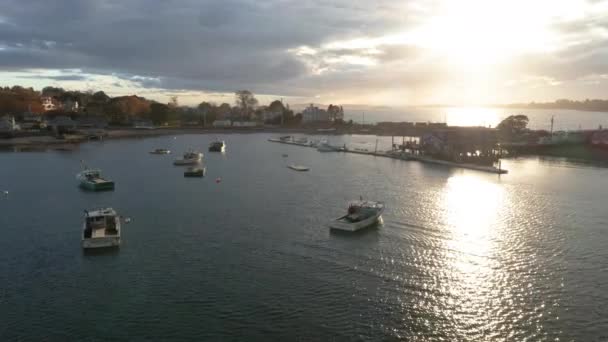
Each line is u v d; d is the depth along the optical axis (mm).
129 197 98438
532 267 58688
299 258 61344
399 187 111562
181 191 105438
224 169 142750
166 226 75750
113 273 56344
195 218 80688
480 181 120875
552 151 189625
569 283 53938
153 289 52062
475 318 46250
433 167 150000
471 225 76750
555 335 43312
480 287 52875
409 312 47250
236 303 48781
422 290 52062
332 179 124062
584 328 44438
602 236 70875
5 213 84188
